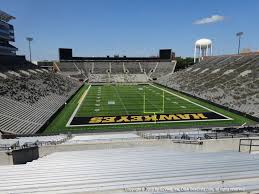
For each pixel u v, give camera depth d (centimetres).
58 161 731
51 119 3017
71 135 2248
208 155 729
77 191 442
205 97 4153
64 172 582
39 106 3322
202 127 2575
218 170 524
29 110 3036
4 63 4716
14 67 4788
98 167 614
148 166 589
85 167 623
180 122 2878
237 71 4969
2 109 2730
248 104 3316
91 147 1686
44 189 463
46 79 5016
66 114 3309
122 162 657
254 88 3803
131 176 512
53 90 4431
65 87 5097
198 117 3080
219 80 4856
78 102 4116
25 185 495
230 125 2662
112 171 564
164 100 4225
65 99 4206
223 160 616
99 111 3459
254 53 5622
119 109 3572
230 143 1501
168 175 504
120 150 1030
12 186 492
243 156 672
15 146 1586
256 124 2653
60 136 2194
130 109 3562
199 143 1548
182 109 3516
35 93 3778
